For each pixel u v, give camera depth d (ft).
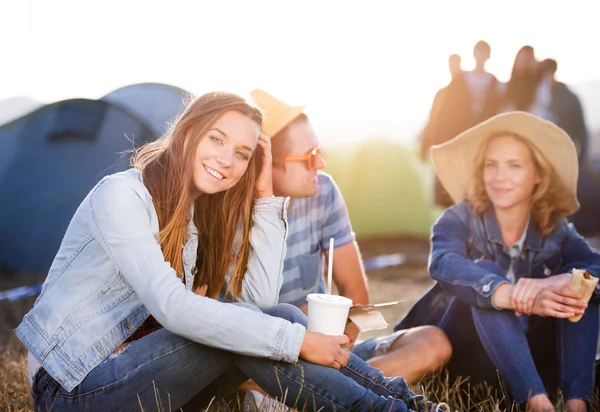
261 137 8.66
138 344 7.07
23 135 21.97
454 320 9.86
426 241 34.96
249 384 8.55
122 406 6.94
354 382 7.01
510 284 9.00
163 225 7.47
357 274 10.47
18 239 21.52
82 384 7.02
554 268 9.95
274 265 8.49
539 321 9.67
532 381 8.68
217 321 6.74
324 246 10.35
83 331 7.12
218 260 8.29
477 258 10.11
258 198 8.66
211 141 7.49
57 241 21.63
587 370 9.04
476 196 10.09
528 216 9.89
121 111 21.35
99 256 7.25
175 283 6.93
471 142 9.95
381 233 35.01
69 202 21.63
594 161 34.60
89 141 21.52
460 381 9.54
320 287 10.42
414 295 20.94
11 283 19.84
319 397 6.95
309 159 9.65
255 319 6.85
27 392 9.43
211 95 7.63
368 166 35.45
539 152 9.61
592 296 9.23
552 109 17.46
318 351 6.91
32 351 7.16
